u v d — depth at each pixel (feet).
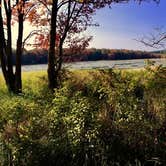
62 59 26.94
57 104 11.71
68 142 10.85
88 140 10.80
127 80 12.92
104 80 13.21
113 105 12.25
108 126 11.32
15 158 10.48
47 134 11.17
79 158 10.62
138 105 12.09
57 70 25.43
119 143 10.98
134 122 11.37
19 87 26.27
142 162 10.57
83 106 11.25
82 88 17.92
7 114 11.69
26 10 26.53
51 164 10.59
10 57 26.91
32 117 11.46
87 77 21.95
